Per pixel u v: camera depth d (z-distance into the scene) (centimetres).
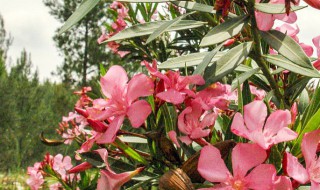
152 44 104
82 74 605
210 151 38
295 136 38
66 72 610
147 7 108
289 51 42
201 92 45
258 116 39
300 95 60
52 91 525
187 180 38
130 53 114
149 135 45
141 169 43
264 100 45
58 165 105
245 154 38
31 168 119
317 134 38
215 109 50
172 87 42
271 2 46
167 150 45
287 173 38
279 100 55
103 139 42
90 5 41
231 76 76
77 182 99
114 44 114
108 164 43
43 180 115
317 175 38
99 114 42
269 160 41
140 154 47
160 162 47
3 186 246
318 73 45
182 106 47
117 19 116
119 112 42
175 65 46
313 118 42
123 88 43
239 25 43
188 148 45
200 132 43
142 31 48
